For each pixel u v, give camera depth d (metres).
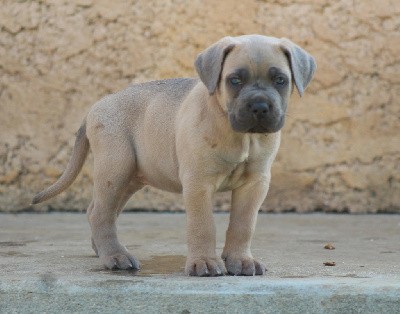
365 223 9.97
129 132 6.64
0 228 9.32
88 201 11.11
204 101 5.96
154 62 11.11
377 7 11.05
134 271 6.18
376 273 6.12
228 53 5.86
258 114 5.60
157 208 11.12
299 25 11.08
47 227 9.43
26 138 11.15
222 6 11.09
